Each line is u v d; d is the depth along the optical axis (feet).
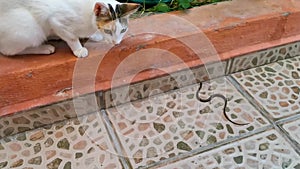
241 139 3.82
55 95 3.91
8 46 3.59
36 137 3.83
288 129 3.94
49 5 3.43
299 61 4.89
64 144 3.75
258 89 4.46
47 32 3.69
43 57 3.77
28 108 3.77
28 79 3.67
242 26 4.39
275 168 3.54
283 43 4.74
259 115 4.10
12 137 3.83
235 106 4.22
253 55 4.66
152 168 3.53
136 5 3.45
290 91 4.43
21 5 3.42
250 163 3.58
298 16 4.62
